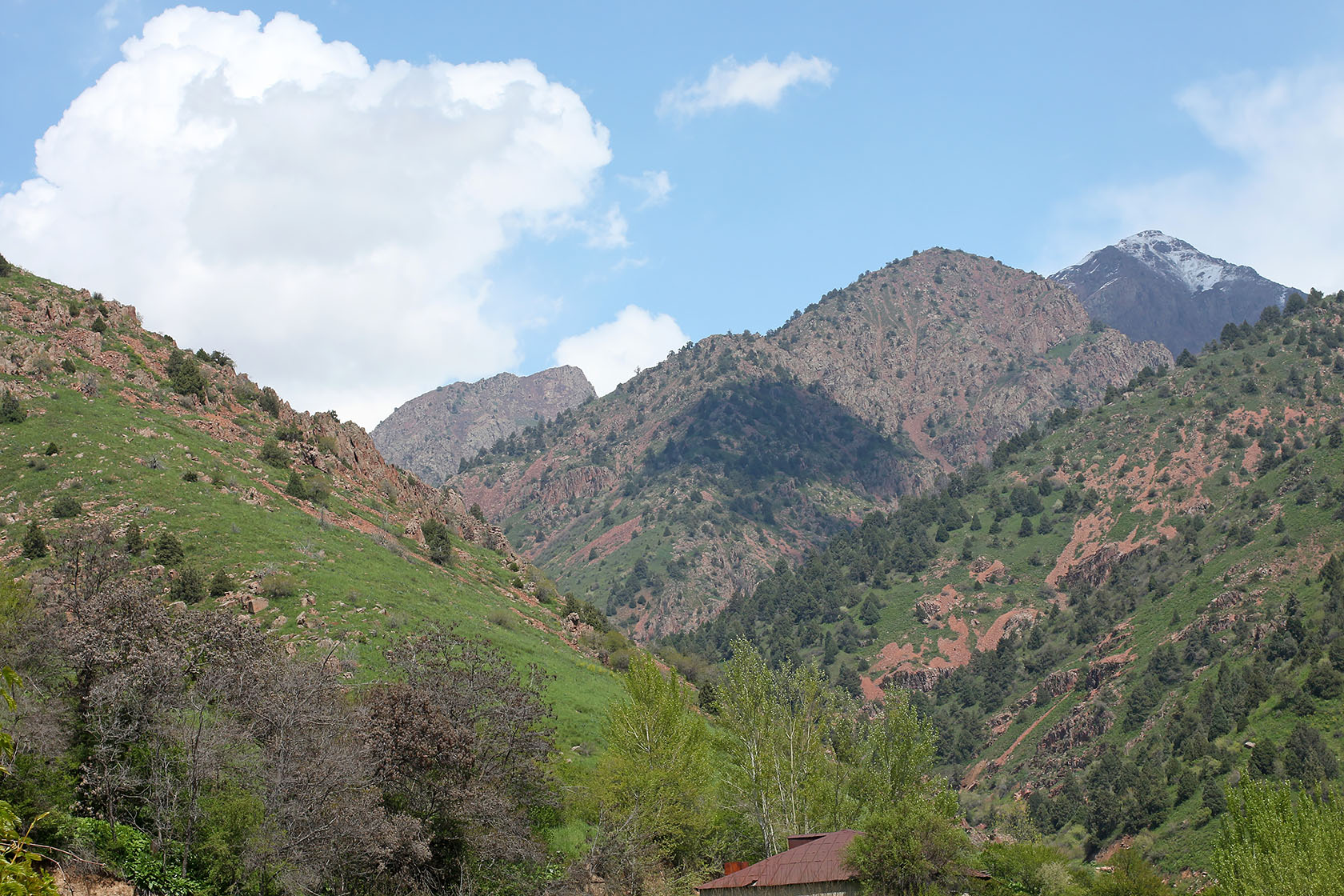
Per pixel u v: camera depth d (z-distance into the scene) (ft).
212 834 128.06
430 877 152.66
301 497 334.65
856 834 168.96
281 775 137.18
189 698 139.64
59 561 217.56
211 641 147.84
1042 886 197.98
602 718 247.50
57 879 115.65
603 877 173.78
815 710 238.07
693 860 192.54
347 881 144.46
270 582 246.88
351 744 148.87
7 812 45.70
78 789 125.80
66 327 346.74
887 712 230.48
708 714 319.27
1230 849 182.19
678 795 195.11
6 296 340.80
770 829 211.41
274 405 399.44
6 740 45.93
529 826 169.27
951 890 161.89
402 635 242.58
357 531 330.95
